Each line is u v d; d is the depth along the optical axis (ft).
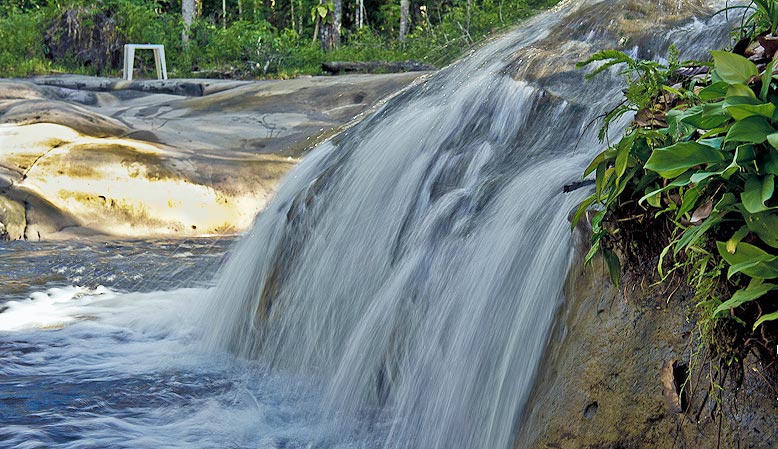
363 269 13.07
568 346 8.23
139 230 27.66
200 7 88.43
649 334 7.34
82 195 27.68
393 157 14.12
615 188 7.22
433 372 10.88
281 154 32.45
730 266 6.15
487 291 10.47
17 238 26.05
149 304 17.87
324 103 38.55
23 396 12.32
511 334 9.75
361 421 11.25
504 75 14.52
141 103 42.19
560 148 12.64
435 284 11.51
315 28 82.79
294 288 14.16
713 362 6.56
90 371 13.60
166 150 29.96
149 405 12.07
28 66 58.85
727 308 5.98
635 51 14.44
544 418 8.13
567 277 8.95
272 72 62.95
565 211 9.81
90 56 61.62
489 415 9.69
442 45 59.57
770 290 5.98
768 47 6.57
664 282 7.32
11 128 29.37
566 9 17.33
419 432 10.63
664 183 7.06
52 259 23.00
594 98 13.17
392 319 11.88
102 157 28.55
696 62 8.05
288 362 13.58
